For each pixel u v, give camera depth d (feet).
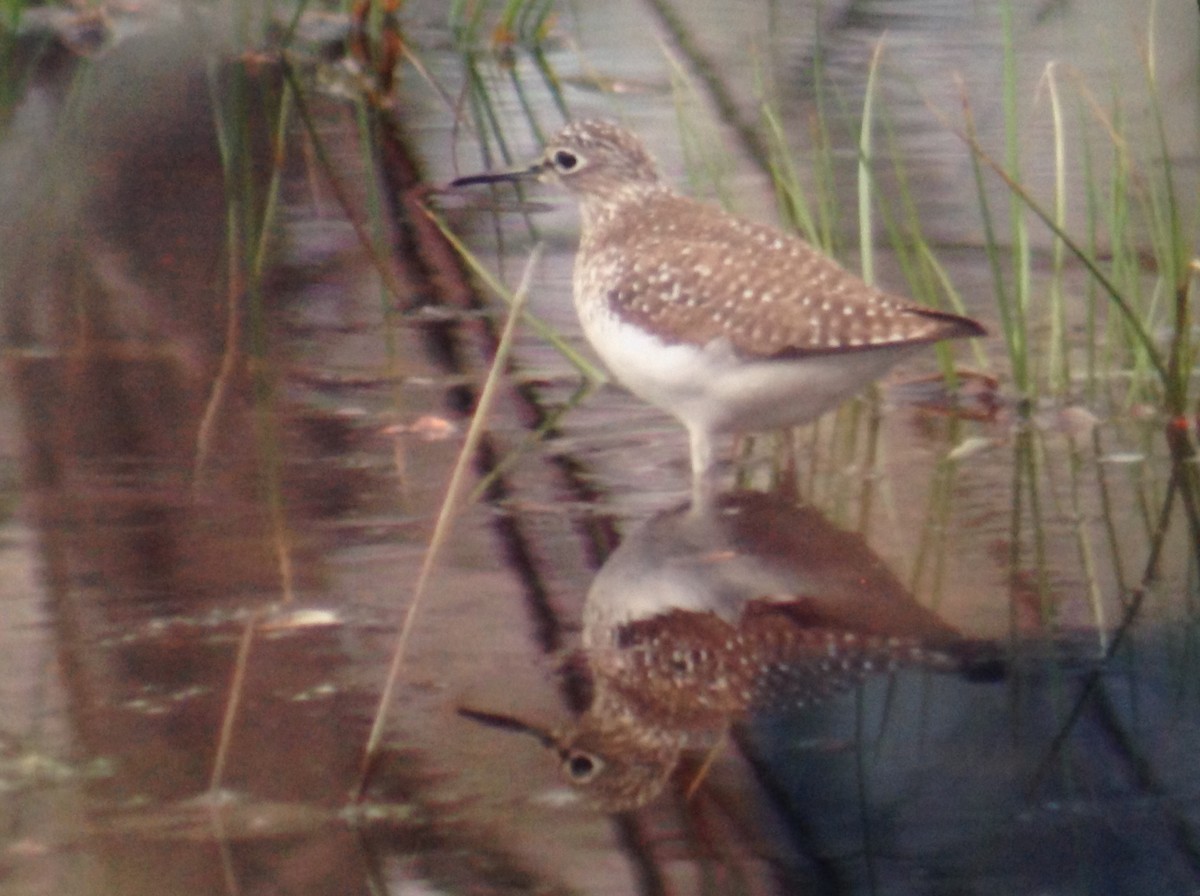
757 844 20.52
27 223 45.29
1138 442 35.60
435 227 46.62
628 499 31.86
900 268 43.19
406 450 33.76
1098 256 44.27
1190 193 46.98
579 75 59.98
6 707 23.44
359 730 23.12
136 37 63.67
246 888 19.29
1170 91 54.49
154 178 48.96
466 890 19.29
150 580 27.48
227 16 66.59
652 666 25.20
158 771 21.95
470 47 63.67
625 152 37.01
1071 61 57.31
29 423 33.91
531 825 20.81
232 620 26.32
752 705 24.22
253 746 22.59
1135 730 23.57
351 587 27.58
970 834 20.97
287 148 52.29
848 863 20.04
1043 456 34.81
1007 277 43.19
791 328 30.76
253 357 37.96
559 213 48.39
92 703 23.62
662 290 32.48
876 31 63.26
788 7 67.41
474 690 24.32
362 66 61.00
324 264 43.68
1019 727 23.59
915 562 29.25
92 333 38.73
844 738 23.30
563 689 24.40
